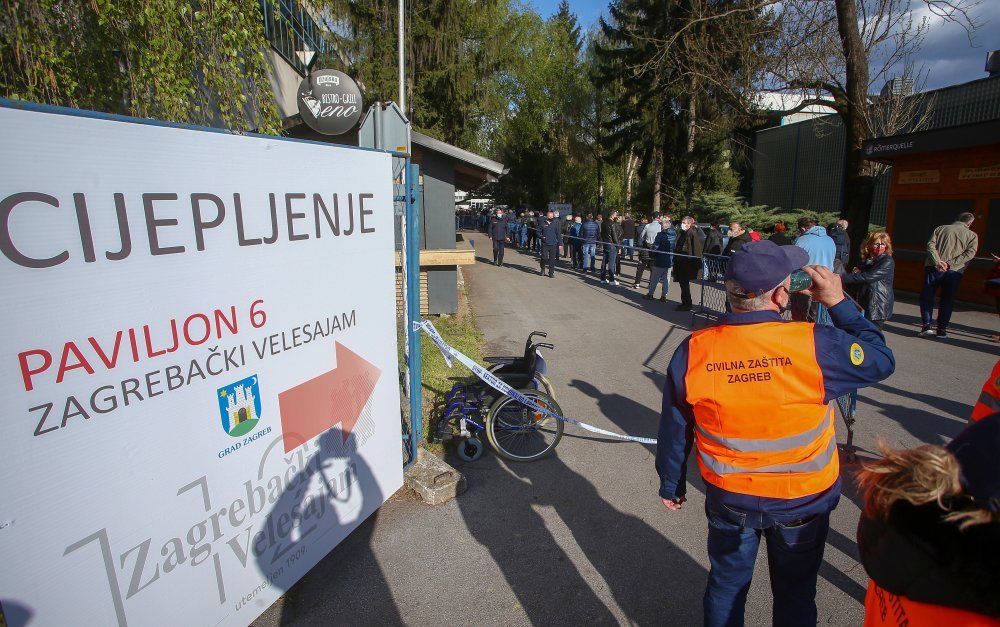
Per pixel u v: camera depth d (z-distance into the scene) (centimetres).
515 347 801
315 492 298
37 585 175
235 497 246
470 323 942
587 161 4394
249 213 236
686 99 2664
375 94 1925
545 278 1580
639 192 3166
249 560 259
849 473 430
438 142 896
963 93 1677
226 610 249
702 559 332
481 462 448
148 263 197
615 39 2969
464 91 2059
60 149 167
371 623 283
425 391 567
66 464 179
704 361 205
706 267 987
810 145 2458
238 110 519
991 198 1040
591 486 412
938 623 110
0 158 153
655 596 302
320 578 315
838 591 306
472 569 322
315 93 703
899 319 958
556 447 475
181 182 205
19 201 158
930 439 493
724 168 2759
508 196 4975
